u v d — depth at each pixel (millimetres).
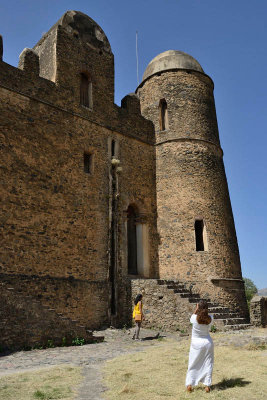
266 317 16375
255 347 9797
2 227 13062
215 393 6109
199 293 17000
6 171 13609
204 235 17984
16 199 13672
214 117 21031
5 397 6125
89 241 15805
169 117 19953
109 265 16156
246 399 5781
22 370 8414
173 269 17812
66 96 16469
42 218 14344
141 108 21203
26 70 15188
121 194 17766
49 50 17297
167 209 18750
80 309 14688
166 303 15148
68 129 16203
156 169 19656
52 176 15078
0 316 10562
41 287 13688
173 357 9172
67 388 6684
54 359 9664
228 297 17344
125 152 18531
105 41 19281
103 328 15109
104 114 18016
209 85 21312
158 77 20766
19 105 14594
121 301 16312
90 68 18000
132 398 6012
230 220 19469
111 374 7703
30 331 11047
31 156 14523
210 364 6418
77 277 14953
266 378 6953
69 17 17797
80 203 15875
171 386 6656
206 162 19297
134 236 18609
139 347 11695
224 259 17922
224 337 11555
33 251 13758
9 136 13992
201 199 18484
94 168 16891
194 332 6629
